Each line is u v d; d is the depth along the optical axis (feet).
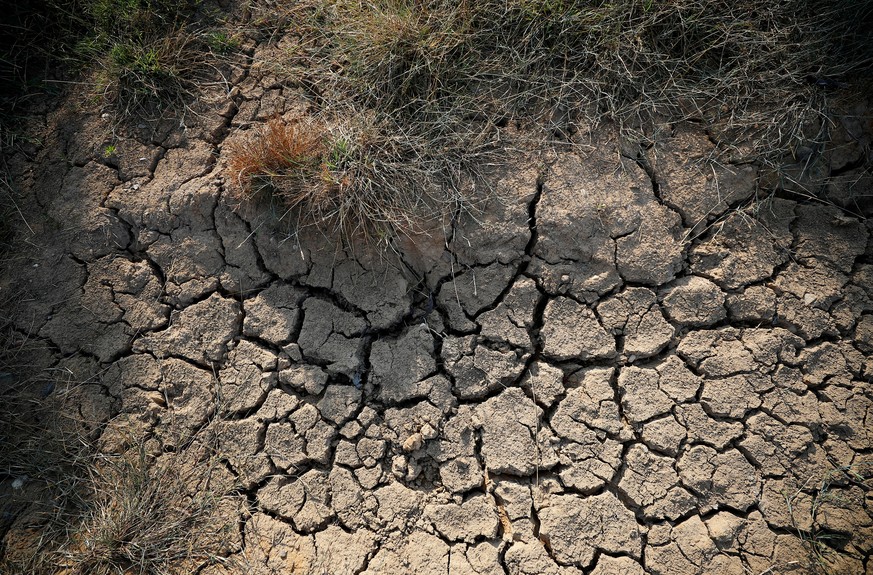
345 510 8.88
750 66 9.99
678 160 9.82
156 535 8.79
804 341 9.26
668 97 10.00
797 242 9.62
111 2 10.91
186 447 9.39
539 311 9.59
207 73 10.85
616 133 9.91
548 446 8.95
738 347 9.28
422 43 9.93
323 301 9.82
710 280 9.52
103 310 10.02
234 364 9.66
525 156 9.79
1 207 10.53
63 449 9.33
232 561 8.73
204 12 11.14
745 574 8.33
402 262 9.75
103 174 10.51
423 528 8.70
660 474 8.79
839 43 9.98
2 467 9.24
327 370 9.53
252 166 9.50
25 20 11.27
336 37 10.54
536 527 8.65
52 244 10.32
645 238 9.53
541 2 10.08
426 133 9.82
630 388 9.16
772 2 10.08
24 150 10.87
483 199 9.61
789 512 8.58
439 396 9.27
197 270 10.00
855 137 9.81
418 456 9.07
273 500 9.03
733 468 8.79
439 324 9.63
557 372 9.27
